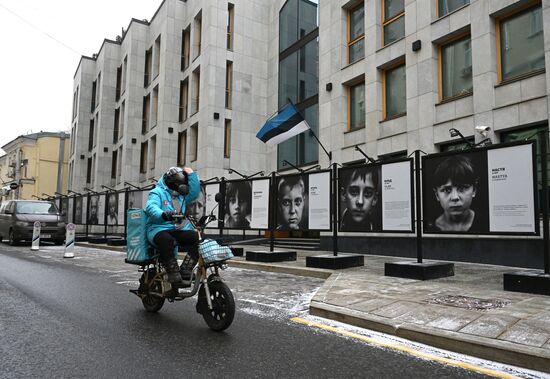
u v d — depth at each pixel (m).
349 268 9.91
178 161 26.30
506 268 9.89
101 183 33.69
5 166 56.41
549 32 10.13
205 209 13.62
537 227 6.82
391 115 14.92
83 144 38.28
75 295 7.07
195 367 3.76
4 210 19.59
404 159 8.84
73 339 4.55
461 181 7.86
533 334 4.30
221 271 10.40
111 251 16.33
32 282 8.34
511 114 10.84
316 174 10.68
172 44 26.53
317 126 20.11
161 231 5.31
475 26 11.83
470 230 7.66
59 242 19.61
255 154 23.83
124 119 30.97
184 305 6.43
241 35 24.09
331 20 17.39
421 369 3.77
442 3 13.20
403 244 13.08
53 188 49.44
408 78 13.77
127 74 30.47
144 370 3.67
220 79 22.94
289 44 22.95
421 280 7.94
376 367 3.82
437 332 4.51
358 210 9.63
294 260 11.61
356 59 16.55
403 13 14.57
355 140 16.02
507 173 7.23
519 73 11.10
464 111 12.13
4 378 3.44
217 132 22.55
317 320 5.52
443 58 13.21
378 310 5.53
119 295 7.16
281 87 23.42
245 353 4.17
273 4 24.73
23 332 4.79
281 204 11.38
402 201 8.80
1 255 13.88
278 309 6.14
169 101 26.12
